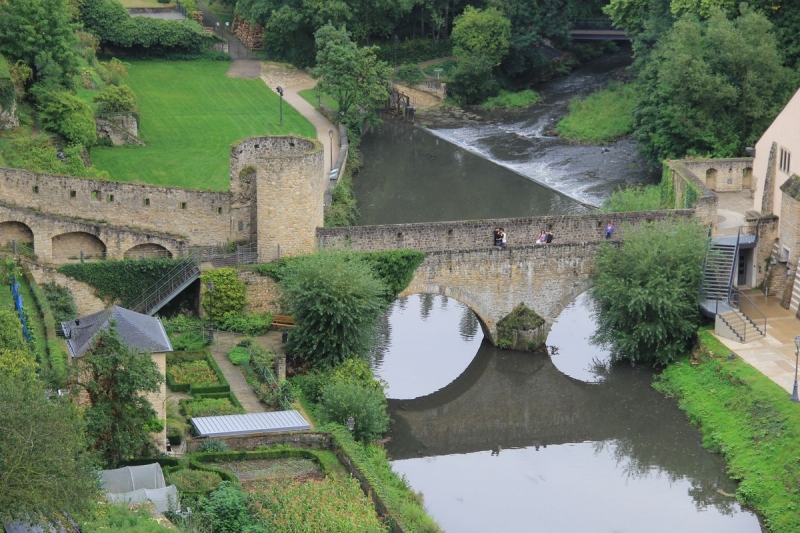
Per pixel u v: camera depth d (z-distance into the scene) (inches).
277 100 7588.6
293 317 4549.7
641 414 4456.2
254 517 3371.1
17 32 6136.8
